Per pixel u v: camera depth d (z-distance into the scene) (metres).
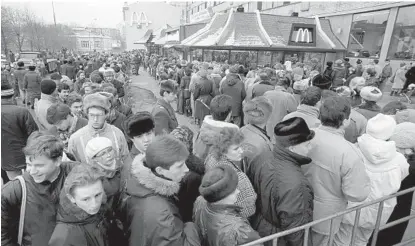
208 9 32.53
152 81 20.11
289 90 5.70
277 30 14.34
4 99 3.34
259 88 5.26
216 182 1.51
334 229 2.08
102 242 1.58
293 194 1.76
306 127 1.86
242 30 13.78
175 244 1.43
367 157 2.20
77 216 1.48
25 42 37.28
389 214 2.23
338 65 10.94
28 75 8.99
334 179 1.97
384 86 13.18
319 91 3.13
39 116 4.02
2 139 3.28
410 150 2.44
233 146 2.03
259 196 2.00
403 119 3.19
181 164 1.52
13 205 1.65
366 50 16.02
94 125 2.64
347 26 17.16
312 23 15.38
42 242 1.71
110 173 2.03
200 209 1.77
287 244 1.89
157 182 1.49
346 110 2.03
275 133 1.92
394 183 2.13
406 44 13.69
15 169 3.46
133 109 4.35
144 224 1.42
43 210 1.69
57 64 18.09
